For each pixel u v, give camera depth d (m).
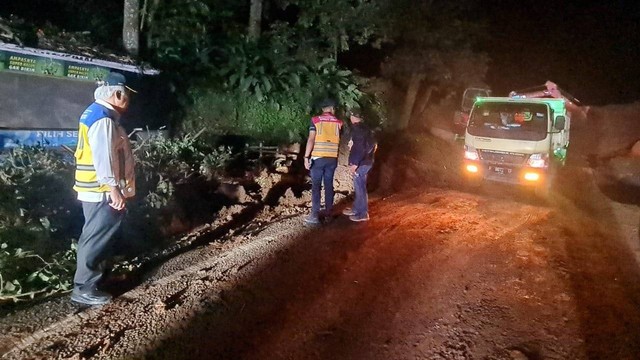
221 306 5.24
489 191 12.67
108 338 4.59
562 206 11.49
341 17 14.69
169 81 11.52
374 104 16.72
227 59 13.34
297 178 11.48
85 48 8.82
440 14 16.20
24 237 5.99
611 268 6.87
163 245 7.24
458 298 5.54
